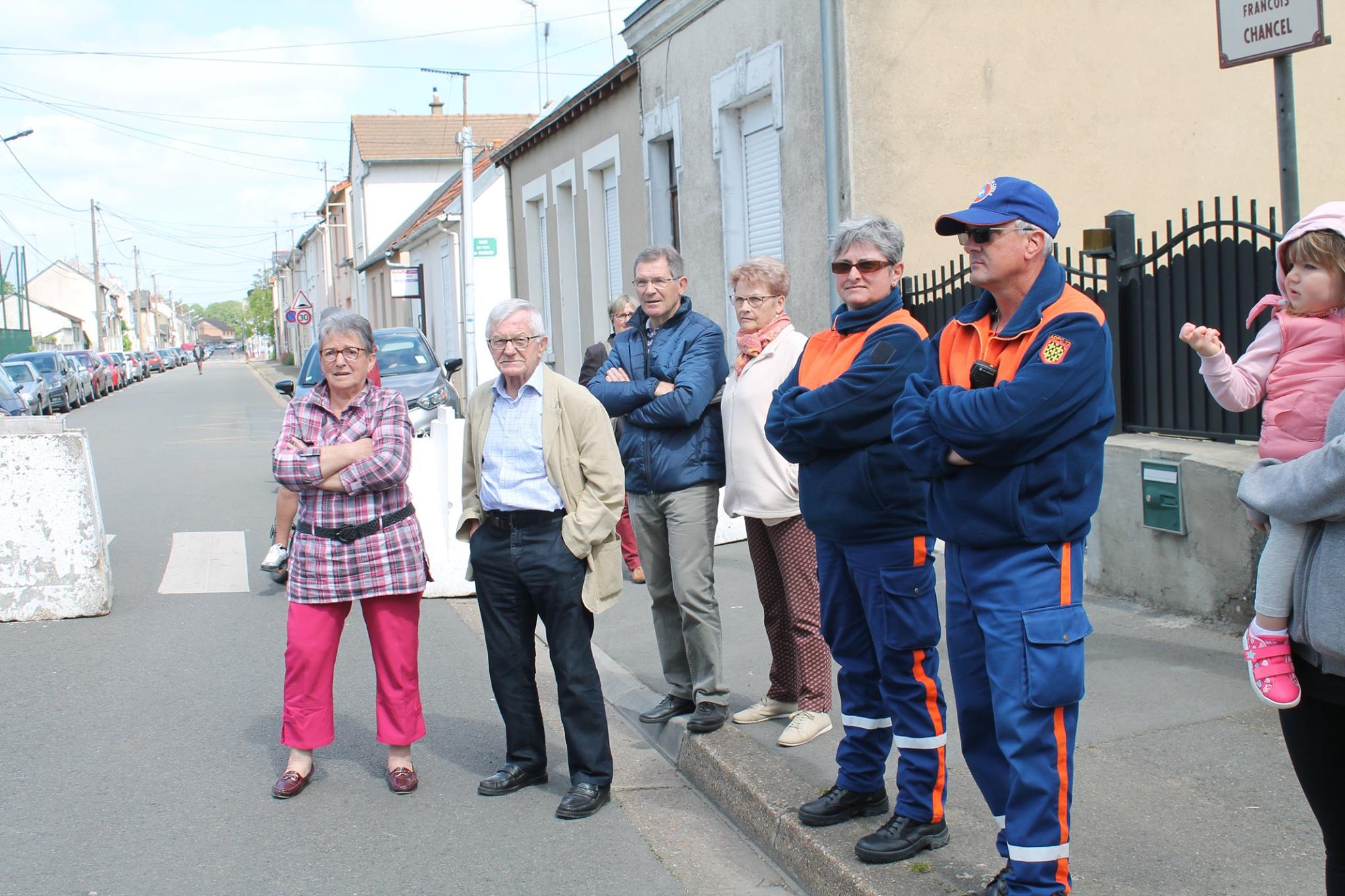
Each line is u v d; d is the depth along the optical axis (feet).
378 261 127.24
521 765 15.60
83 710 18.97
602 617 23.93
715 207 36.24
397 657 15.40
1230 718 14.61
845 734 12.77
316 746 15.53
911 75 28.25
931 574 11.51
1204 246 19.21
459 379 82.94
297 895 12.57
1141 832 11.86
